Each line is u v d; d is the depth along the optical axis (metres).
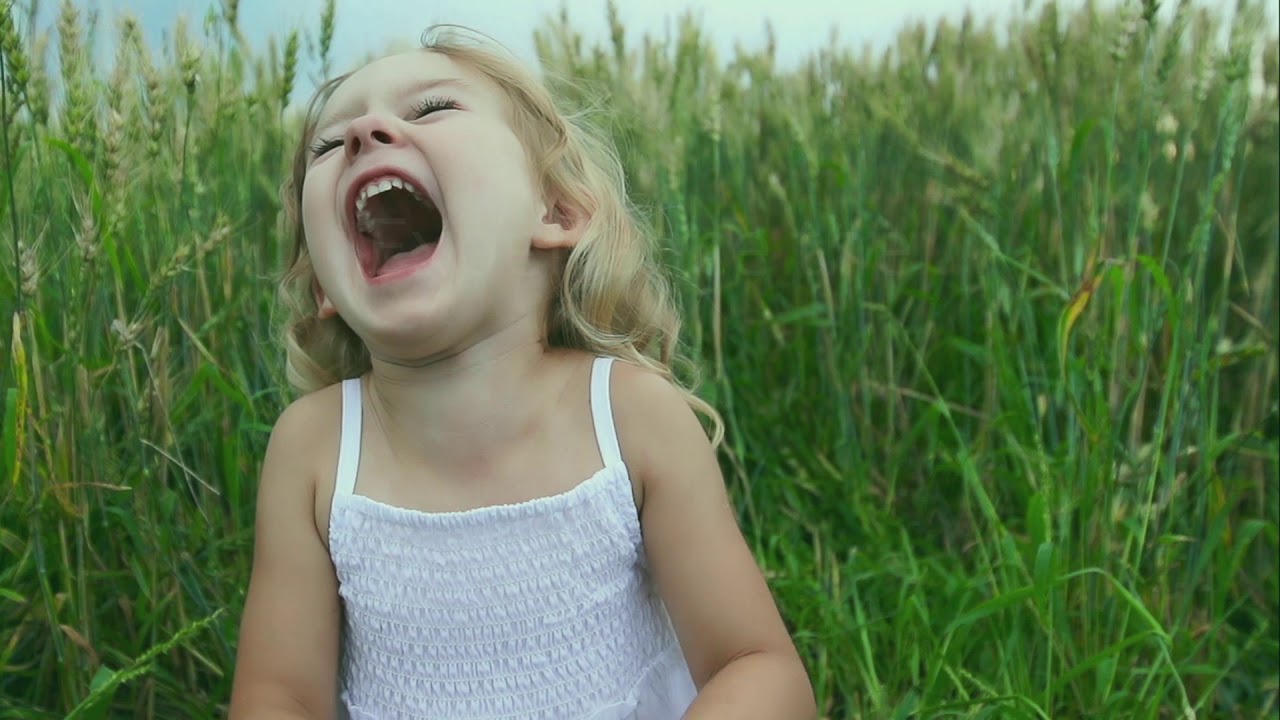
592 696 1.37
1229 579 2.05
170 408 1.89
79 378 1.74
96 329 1.79
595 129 1.79
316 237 1.31
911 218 3.38
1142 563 2.14
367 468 1.40
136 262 1.96
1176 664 1.99
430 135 1.28
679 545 1.38
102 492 1.76
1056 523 2.17
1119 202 2.62
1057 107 2.95
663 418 1.39
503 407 1.36
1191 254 2.11
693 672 1.41
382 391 1.40
